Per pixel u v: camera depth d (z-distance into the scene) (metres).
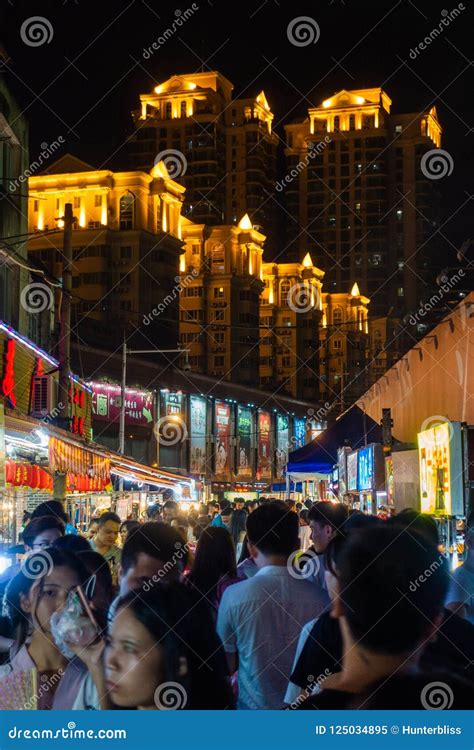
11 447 19.45
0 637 4.37
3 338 22.44
